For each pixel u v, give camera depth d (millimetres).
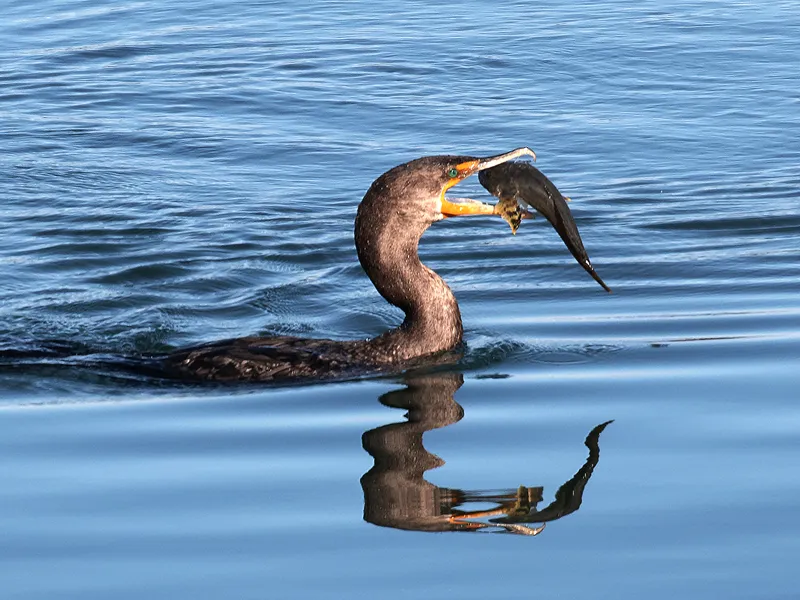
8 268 14633
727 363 10594
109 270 14586
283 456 8695
